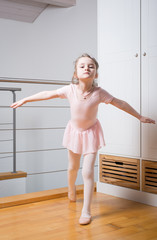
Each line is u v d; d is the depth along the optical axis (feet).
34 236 4.46
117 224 4.98
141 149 6.22
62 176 11.16
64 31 11.07
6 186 8.18
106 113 6.94
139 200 6.31
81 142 5.65
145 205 6.09
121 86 6.57
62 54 11.07
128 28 6.35
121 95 6.57
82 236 4.46
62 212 5.64
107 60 6.87
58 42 10.96
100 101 5.46
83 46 11.55
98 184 7.28
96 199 6.57
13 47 10.02
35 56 10.48
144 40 6.03
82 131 5.61
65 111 11.18
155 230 4.70
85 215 5.08
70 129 5.83
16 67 10.09
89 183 5.33
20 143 10.21
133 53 6.26
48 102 10.77
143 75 6.08
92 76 5.19
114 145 6.81
